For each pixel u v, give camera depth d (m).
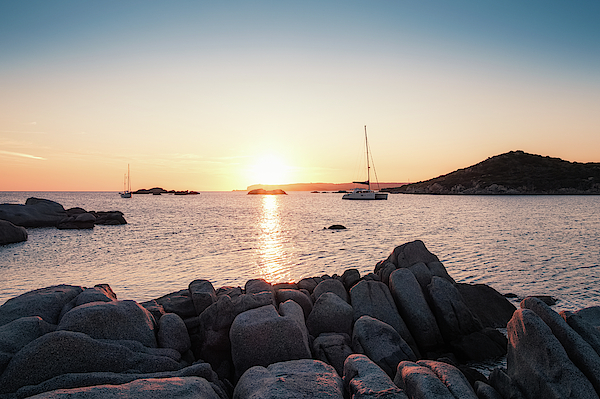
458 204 114.44
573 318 6.46
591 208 84.12
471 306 12.81
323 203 142.25
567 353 5.79
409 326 10.88
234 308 9.12
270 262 24.11
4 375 5.74
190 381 5.55
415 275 12.68
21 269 22.23
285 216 71.19
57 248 31.45
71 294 8.93
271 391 5.34
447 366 6.42
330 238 36.81
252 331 7.77
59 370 6.05
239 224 53.91
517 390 5.92
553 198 148.12
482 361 9.92
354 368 6.24
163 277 19.77
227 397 6.26
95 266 22.97
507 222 51.72
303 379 5.84
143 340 7.63
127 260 25.05
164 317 8.68
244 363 7.70
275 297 11.24
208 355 8.65
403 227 47.06
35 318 6.98
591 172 193.00
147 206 122.06
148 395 4.89
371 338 8.73
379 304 11.18
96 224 54.25
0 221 35.03
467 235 37.53
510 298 15.47
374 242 33.62
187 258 25.69
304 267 22.59
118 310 7.54
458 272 20.34
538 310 6.45
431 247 29.44
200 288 11.49
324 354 8.45
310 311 11.02
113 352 6.61
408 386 5.87
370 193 128.38
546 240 32.88
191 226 51.06
